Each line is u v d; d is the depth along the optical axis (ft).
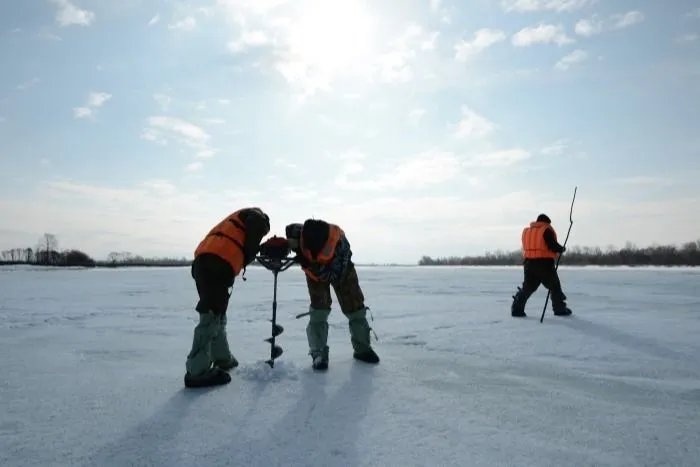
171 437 9.31
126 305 35.19
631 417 10.37
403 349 18.29
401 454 8.50
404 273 106.22
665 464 8.07
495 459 8.27
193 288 54.39
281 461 8.25
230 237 13.92
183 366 15.44
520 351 17.65
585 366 15.24
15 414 10.64
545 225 27.22
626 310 30.04
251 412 10.78
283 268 15.15
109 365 15.60
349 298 16.07
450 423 10.03
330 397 11.91
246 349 18.33
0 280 74.84
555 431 9.57
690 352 17.16
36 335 21.77
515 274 97.50
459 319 26.45
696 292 43.83
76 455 8.50
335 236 15.07
